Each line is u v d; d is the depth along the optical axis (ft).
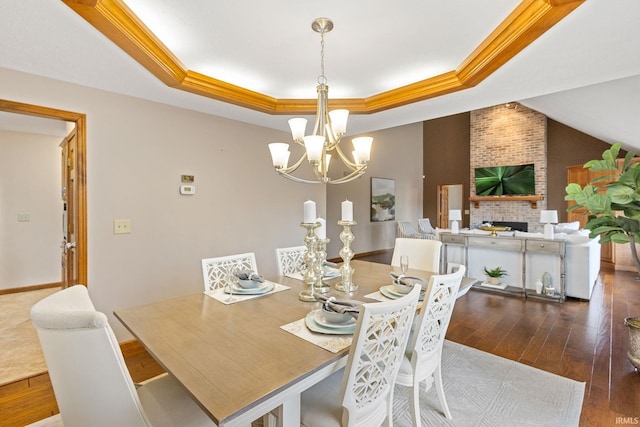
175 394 4.52
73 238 9.60
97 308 8.42
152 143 9.32
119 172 8.73
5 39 5.79
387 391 4.65
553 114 18.52
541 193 24.45
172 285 9.78
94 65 6.91
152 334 4.54
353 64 7.86
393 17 5.86
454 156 30.58
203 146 10.45
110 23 5.27
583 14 5.13
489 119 27.35
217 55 7.34
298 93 9.82
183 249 10.02
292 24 6.08
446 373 7.85
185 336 4.47
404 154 30.12
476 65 7.23
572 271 13.56
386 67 8.05
